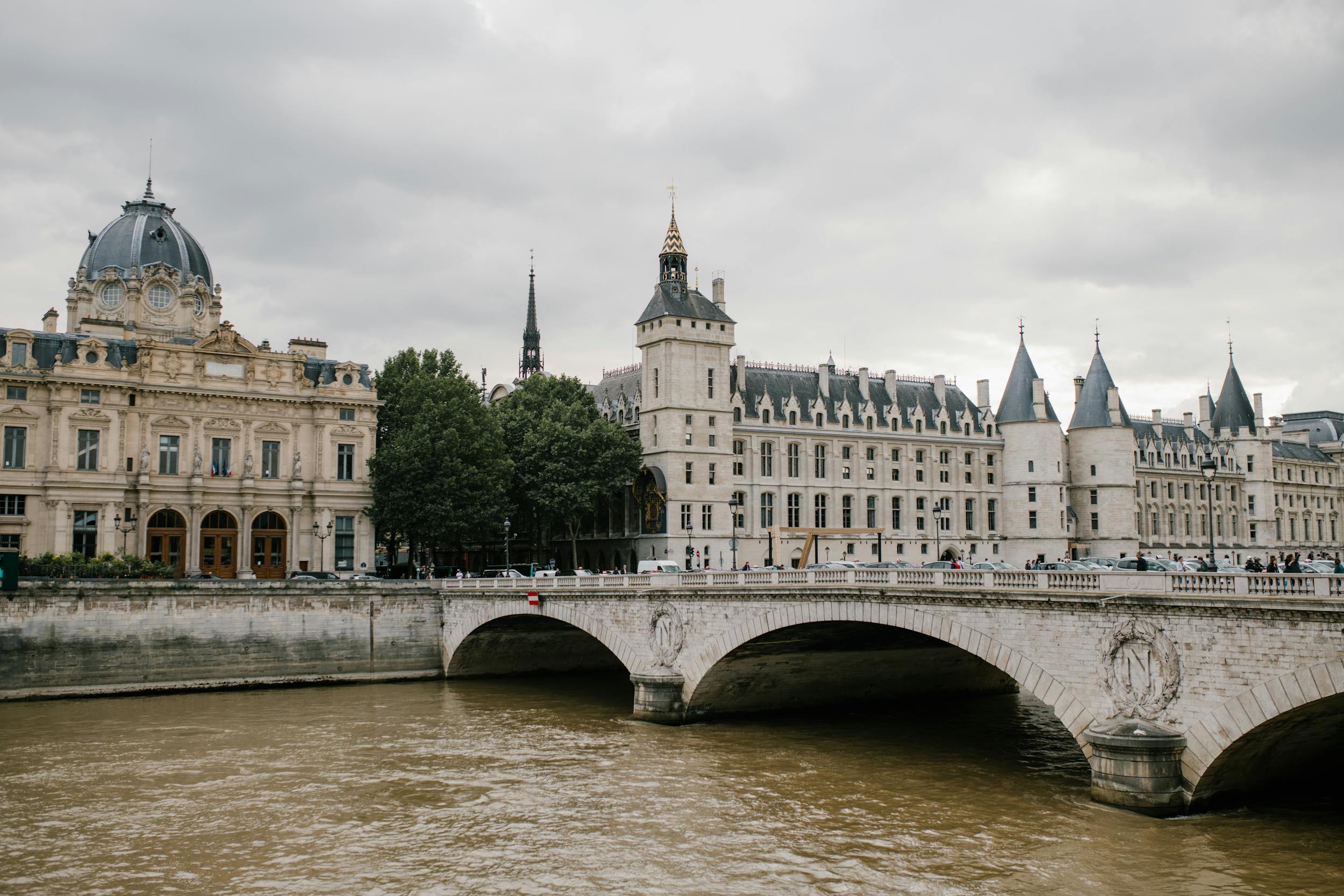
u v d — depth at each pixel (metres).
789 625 51.88
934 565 66.69
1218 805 37.47
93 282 96.75
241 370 90.94
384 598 78.81
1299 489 165.38
